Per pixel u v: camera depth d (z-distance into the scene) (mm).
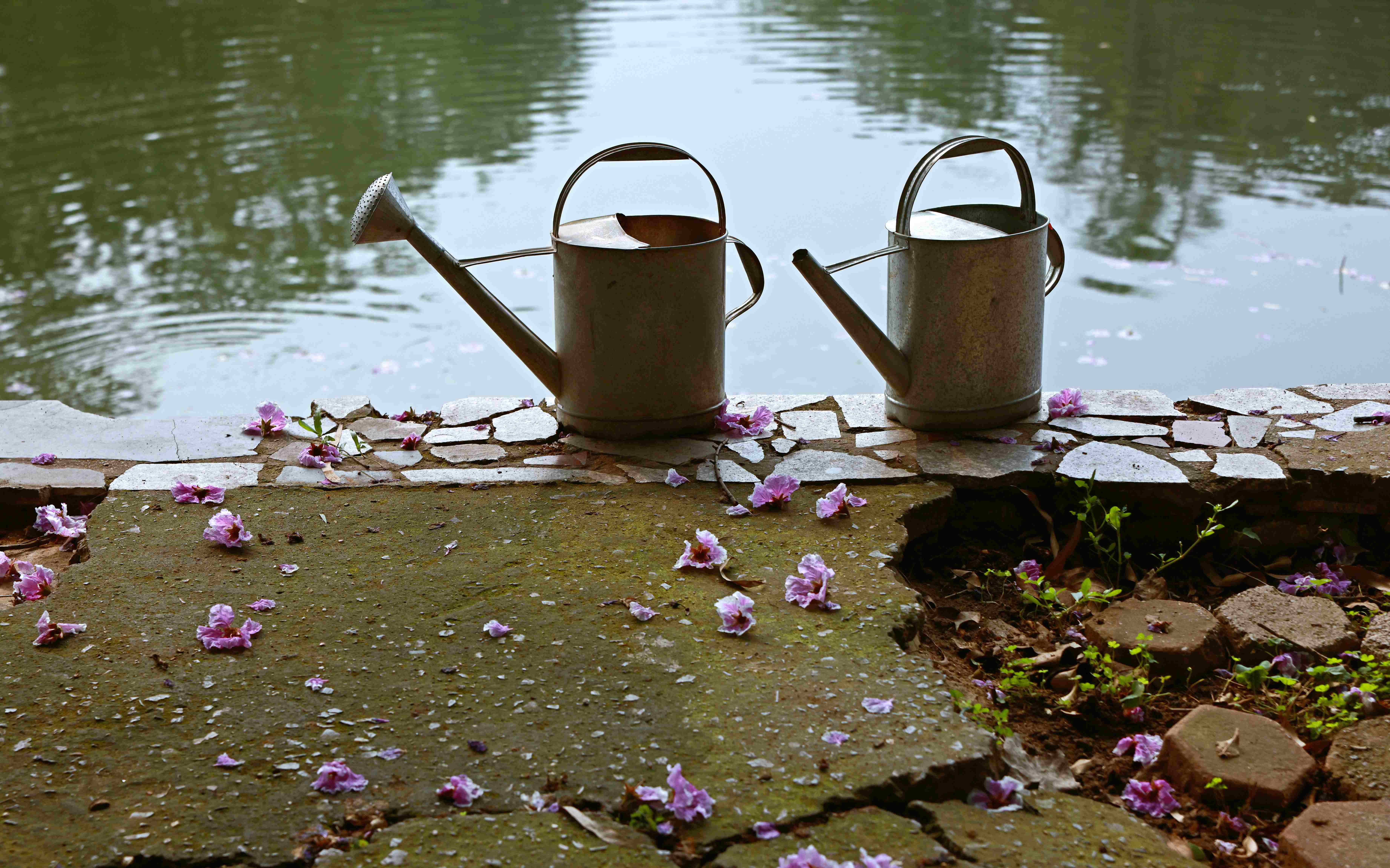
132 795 2008
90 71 11461
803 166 8852
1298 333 6203
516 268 7867
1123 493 3084
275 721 2199
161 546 2861
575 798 1991
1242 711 2443
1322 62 11039
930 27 13172
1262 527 3113
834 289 3215
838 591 2635
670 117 9961
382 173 8734
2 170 8797
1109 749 2344
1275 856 1994
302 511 3049
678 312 3303
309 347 6512
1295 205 7934
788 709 2215
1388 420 3396
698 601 2605
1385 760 2160
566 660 2389
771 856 1848
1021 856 1864
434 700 2264
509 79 11219
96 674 2344
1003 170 8656
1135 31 12594
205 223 8016
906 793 2004
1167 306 6586
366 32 13203
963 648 2646
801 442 3414
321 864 1849
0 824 1935
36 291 7090
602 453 3373
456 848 1876
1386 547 3100
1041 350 3502
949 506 3104
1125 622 2682
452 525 2969
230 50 12359
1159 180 8406
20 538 3121
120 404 5832
